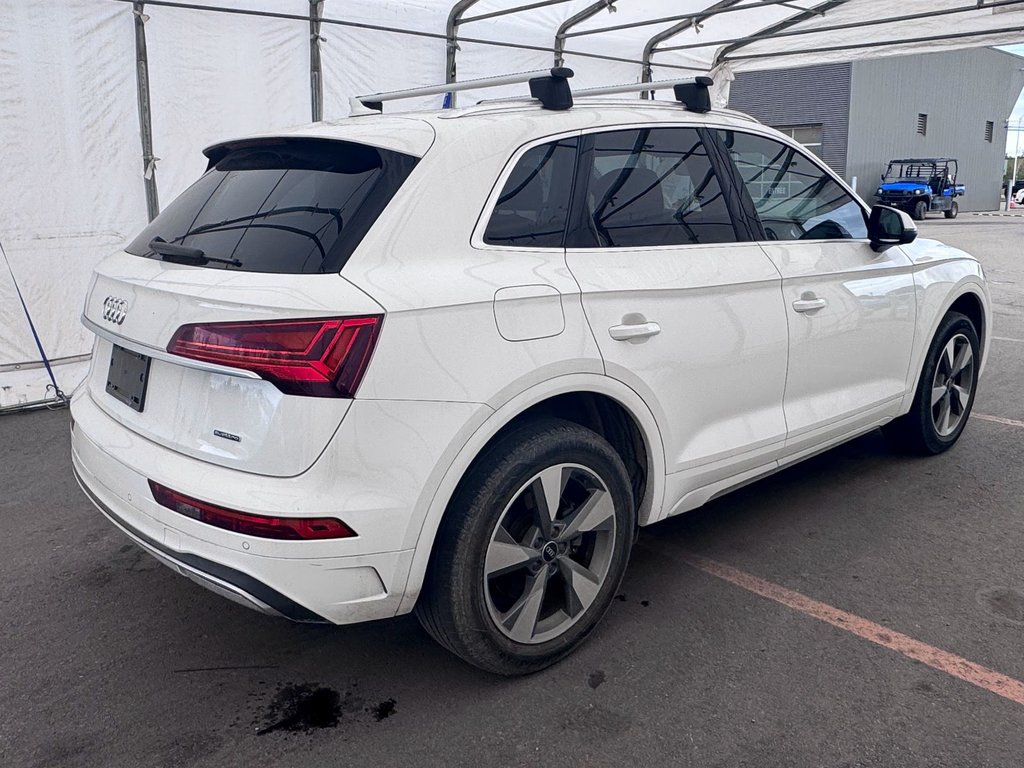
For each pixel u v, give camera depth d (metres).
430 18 7.54
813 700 2.58
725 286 3.06
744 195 3.33
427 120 2.66
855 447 4.89
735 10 7.47
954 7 7.27
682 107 3.29
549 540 2.62
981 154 42.03
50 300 5.91
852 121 32.31
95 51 5.80
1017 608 3.09
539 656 2.67
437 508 2.32
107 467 2.54
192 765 2.33
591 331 2.62
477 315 2.36
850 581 3.31
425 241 2.38
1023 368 6.88
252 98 6.61
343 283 2.20
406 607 2.36
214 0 6.24
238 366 2.14
